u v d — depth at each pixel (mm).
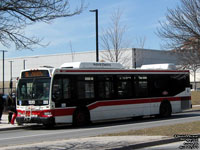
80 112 18531
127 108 20625
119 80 20422
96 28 26828
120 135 13227
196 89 61125
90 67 19312
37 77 17984
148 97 21797
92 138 12602
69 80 18156
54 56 79750
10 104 20297
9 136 15523
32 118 17719
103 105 19516
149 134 13203
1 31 9477
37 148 10562
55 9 9422
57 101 17500
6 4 8977
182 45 20797
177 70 23672
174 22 20688
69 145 11016
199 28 20109
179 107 23578
